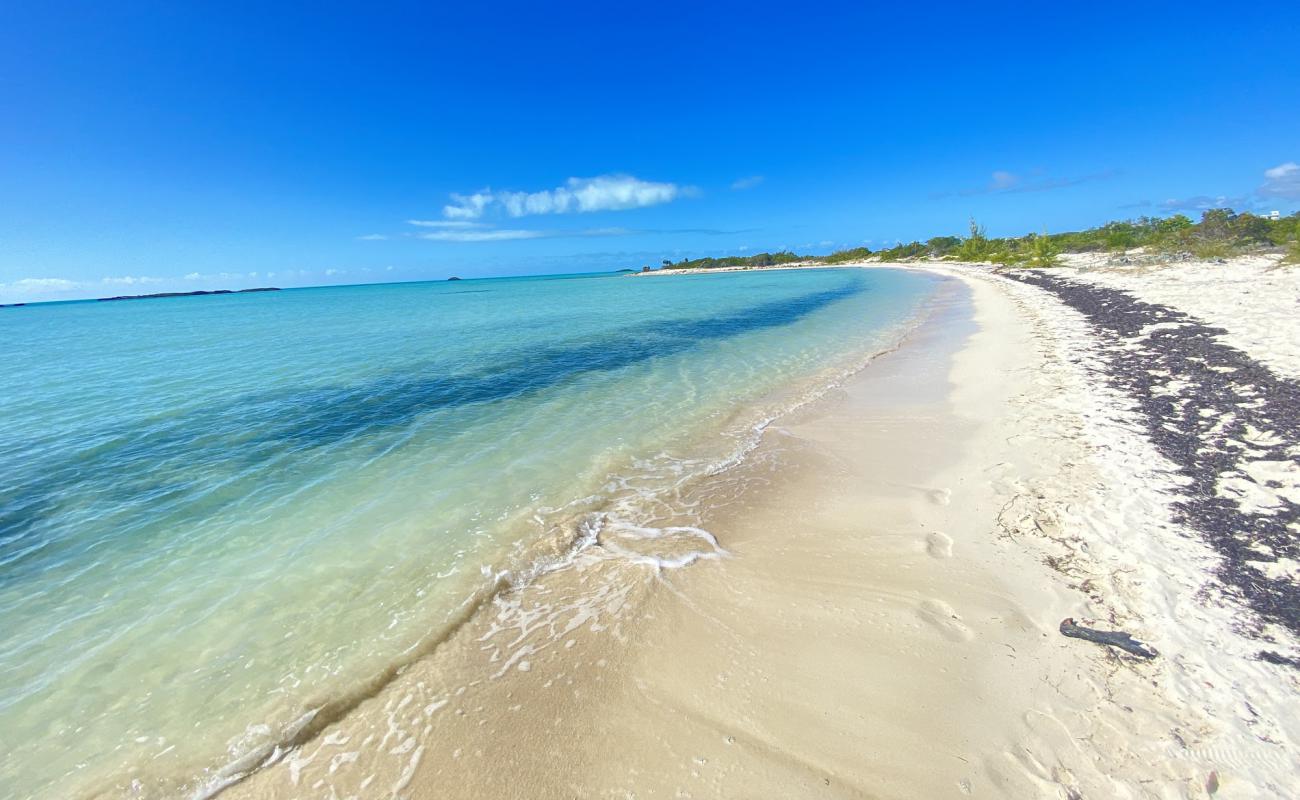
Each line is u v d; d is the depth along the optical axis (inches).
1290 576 183.9
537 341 900.6
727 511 278.2
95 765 150.2
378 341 961.5
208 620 206.8
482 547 251.8
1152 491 249.8
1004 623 177.2
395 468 349.4
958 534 235.1
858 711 149.2
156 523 281.9
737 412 450.0
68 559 250.4
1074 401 390.0
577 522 271.4
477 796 134.3
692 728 148.6
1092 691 147.4
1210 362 432.1
